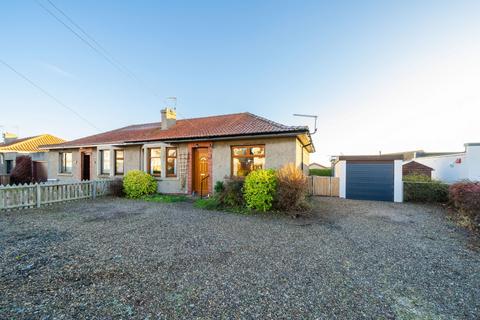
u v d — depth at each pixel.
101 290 2.81
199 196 11.15
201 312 2.42
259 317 2.36
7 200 7.61
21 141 22.73
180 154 11.95
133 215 7.09
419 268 3.65
